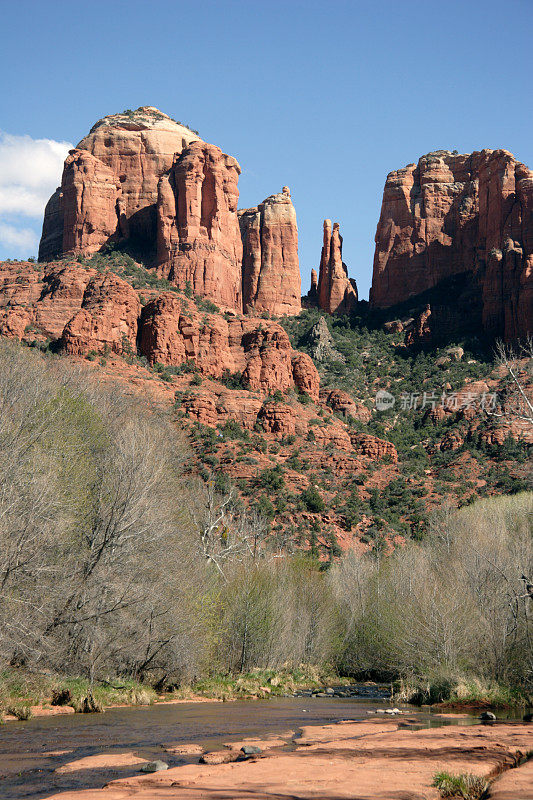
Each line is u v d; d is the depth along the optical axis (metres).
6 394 31.45
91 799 9.13
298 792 9.55
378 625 40.28
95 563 25.67
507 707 23.48
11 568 21.80
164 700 25.89
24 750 13.67
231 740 15.16
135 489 27.64
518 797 8.87
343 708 24.17
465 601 30.33
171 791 9.64
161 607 27.88
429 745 13.95
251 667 36.09
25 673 22.12
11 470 23.97
